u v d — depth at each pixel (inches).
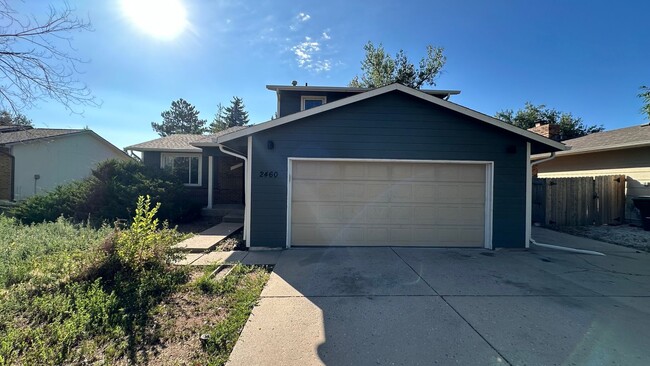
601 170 467.8
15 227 316.5
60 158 671.1
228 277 190.1
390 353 108.4
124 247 183.2
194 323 132.2
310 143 274.4
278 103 472.4
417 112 278.7
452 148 280.4
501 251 270.8
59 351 108.1
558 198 414.6
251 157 273.1
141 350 111.3
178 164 539.2
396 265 222.1
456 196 286.4
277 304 152.0
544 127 531.5
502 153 282.7
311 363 102.3
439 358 105.3
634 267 221.1
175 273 188.5
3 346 105.9
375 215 283.0
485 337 119.8
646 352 109.1
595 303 154.4
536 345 113.9
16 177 591.8
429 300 157.3
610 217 421.4
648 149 400.2
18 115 258.4
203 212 457.7
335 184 280.8
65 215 383.9
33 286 156.6
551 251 272.1
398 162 280.5
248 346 112.9
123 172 416.2
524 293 167.9
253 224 273.1
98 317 130.7
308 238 280.1
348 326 128.9
